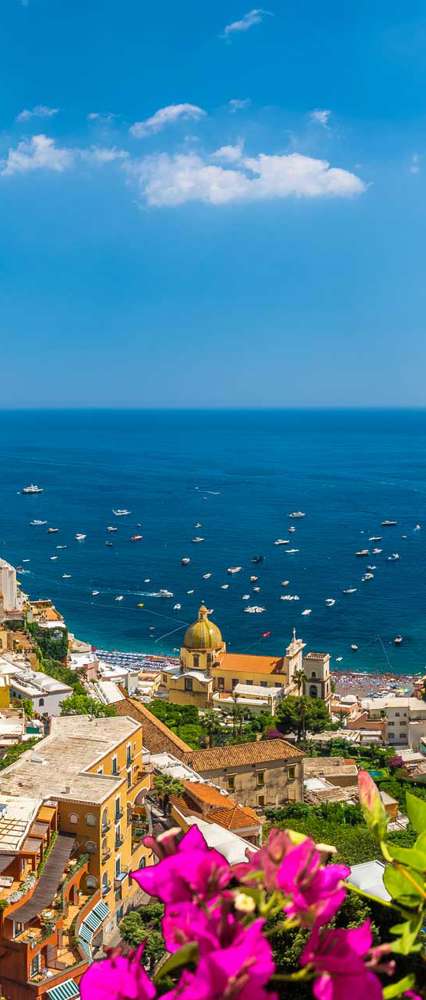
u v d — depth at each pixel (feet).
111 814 235.61
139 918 209.87
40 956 192.24
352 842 258.98
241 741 508.53
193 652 632.79
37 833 214.28
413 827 31.83
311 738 559.79
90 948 208.03
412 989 27.20
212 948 22.29
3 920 189.67
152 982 25.12
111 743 270.67
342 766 472.85
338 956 23.76
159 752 406.41
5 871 204.64
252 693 608.60
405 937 25.63
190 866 24.62
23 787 237.66
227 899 23.57
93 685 551.18
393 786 452.35
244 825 287.89
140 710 451.53
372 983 22.70
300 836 24.29
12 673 499.92
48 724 392.68
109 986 23.99
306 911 23.12
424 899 27.81
